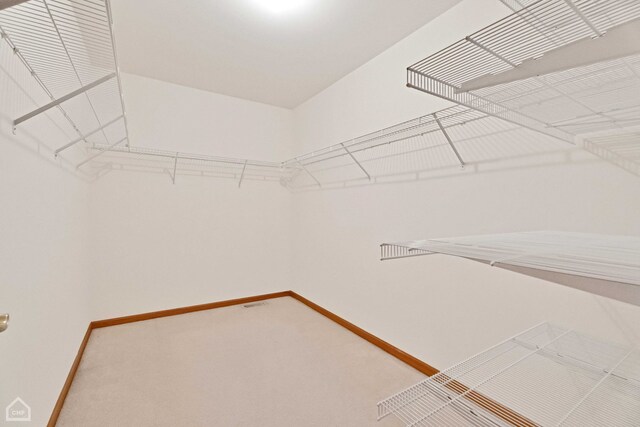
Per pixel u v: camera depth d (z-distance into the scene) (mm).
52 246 1426
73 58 1128
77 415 1452
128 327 2551
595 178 1168
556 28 720
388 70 2188
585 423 1044
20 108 1055
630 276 440
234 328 2562
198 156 2859
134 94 2713
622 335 1111
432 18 1848
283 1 1724
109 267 2607
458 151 1679
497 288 1498
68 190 1766
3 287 913
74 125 1751
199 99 3025
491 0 1521
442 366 1759
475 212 1593
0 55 908
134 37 2088
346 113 2635
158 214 2826
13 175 998
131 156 2707
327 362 1993
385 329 2188
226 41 2135
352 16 1844
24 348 1060
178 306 2928
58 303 1506
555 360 1140
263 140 3410
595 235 1076
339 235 2709
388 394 1644
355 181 2506
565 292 1258
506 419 1208
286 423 1424
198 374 1830
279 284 3521
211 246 3100
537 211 1342
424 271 1886
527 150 1379
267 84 2877
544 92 864
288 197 3588
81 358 1997
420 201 1914
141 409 1505
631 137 1077
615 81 796
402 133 2049
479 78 831
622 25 583
